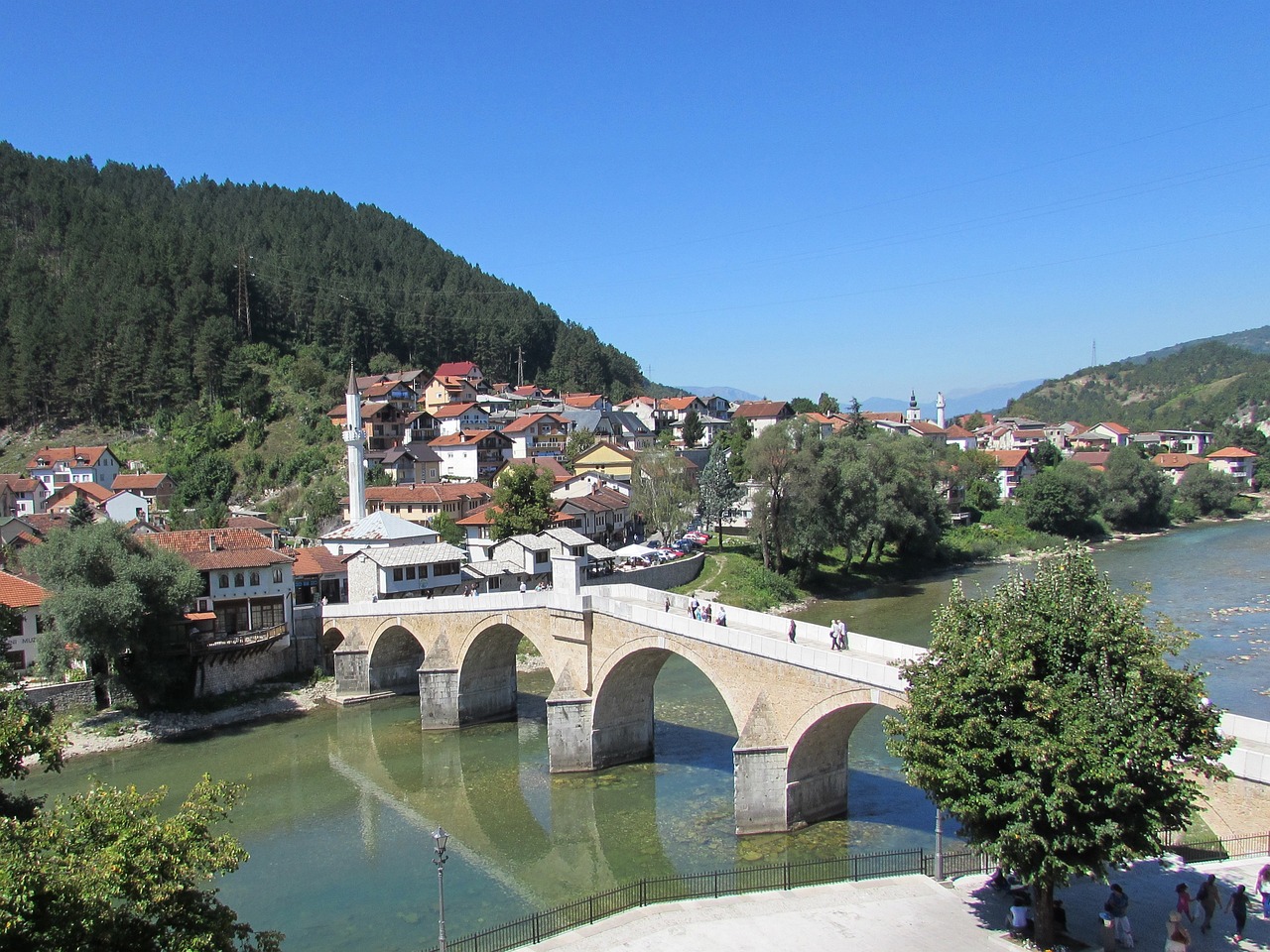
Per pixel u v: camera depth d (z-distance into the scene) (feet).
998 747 77.87
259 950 72.49
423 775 169.17
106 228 610.65
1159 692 76.23
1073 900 88.28
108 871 58.85
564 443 489.67
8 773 77.56
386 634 219.20
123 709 201.77
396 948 106.01
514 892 120.47
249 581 224.94
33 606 202.49
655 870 123.24
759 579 307.99
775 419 586.04
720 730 185.47
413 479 430.61
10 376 505.25
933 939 83.51
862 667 115.14
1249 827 88.94
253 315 584.81
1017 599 85.40
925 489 355.97
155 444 479.00
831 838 127.34
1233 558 353.31
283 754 183.93
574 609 165.27
